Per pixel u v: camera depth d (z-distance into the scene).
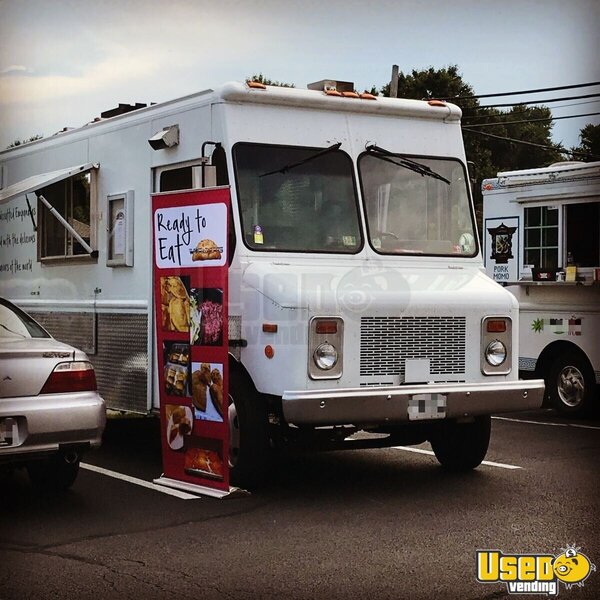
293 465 8.39
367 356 6.99
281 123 7.59
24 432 6.35
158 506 6.80
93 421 6.59
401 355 7.11
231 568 5.45
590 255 11.21
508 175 12.12
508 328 7.56
